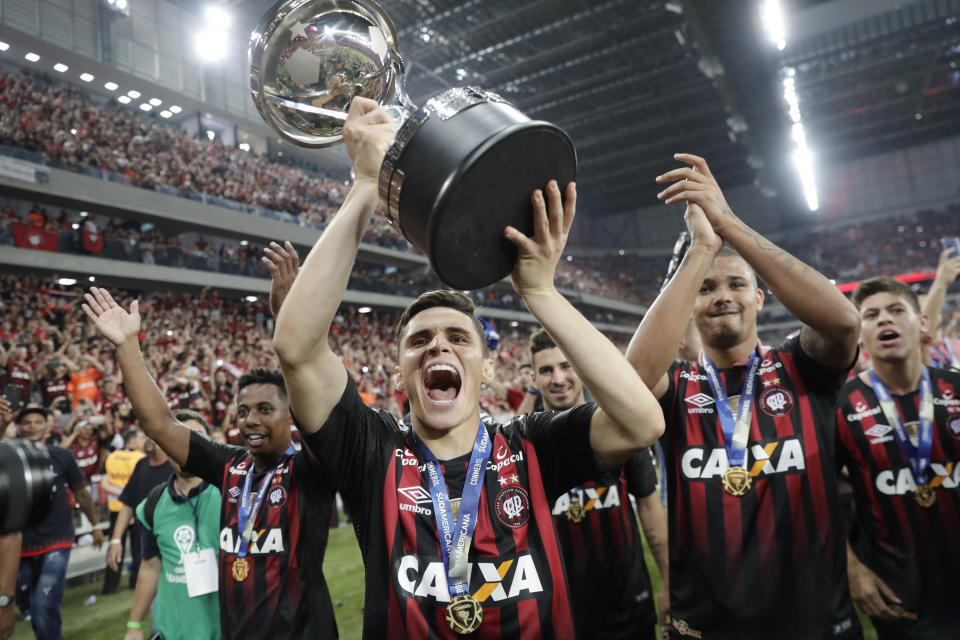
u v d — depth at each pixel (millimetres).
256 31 1119
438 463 1271
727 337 1733
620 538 2260
